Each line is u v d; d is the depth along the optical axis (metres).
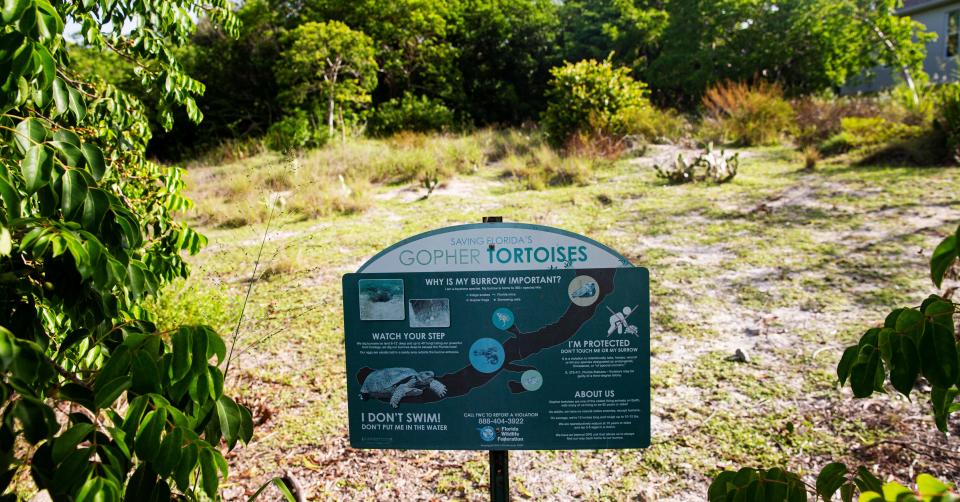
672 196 8.39
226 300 5.16
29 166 1.55
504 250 2.13
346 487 3.21
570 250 2.12
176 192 3.24
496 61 24.67
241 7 22.05
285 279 6.25
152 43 3.00
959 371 1.31
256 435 3.69
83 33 2.79
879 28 16.55
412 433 2.17
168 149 20.47
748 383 3.92
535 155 11.08
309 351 4.72
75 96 1.88
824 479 1.67
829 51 17.16
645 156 10.95
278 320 5.29
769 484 1.63
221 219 8.70
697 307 5.07
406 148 12.55
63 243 1.45
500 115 24.06
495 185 9.95
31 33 1.62
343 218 8.45
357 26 21.83
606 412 2.14
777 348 4.33
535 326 2.13
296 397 4.09
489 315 2.14
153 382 1.48
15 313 1.74
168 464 1.43
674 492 3.04
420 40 22.64
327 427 3.74
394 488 3.19
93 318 1.95
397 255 2.16
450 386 2.16
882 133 9.63
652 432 3.52
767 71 17.64
